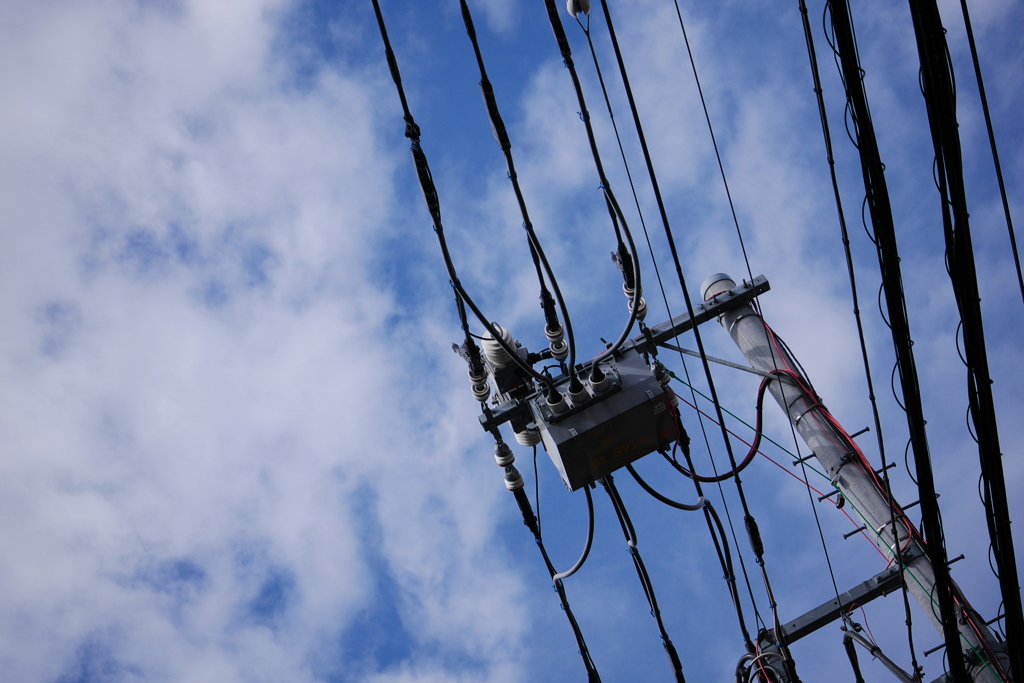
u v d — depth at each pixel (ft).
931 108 18.40
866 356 21.83
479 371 28.53
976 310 20.31
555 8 19.25
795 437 29.76
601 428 26.86
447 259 23.03
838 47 17.98
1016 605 23.17
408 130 19.80
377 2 18.22
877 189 19.15
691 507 27.91
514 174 21.33
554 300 27.25
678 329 30.66
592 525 30.63
